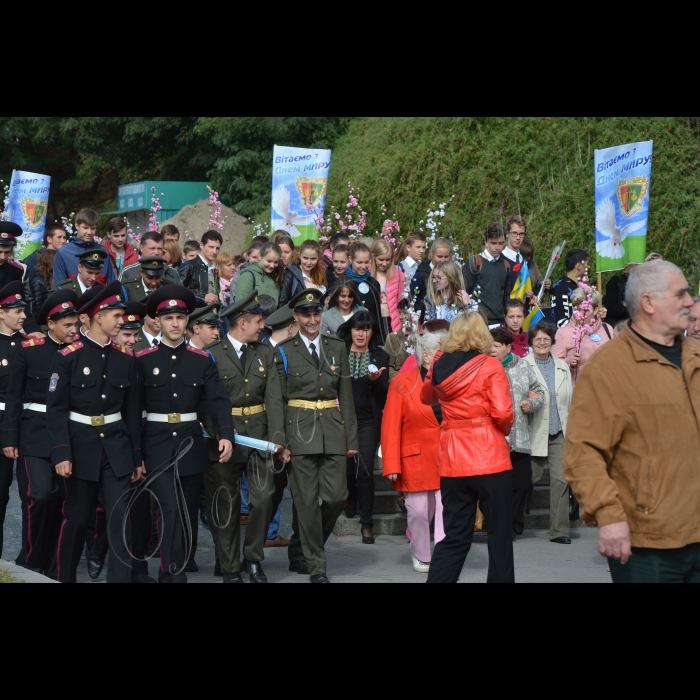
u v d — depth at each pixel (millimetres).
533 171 25609
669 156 25516
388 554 11062
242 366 9648
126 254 14914
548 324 12023
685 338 5793
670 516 5477
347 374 10023
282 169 16734
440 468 8047
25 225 20859
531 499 13391
